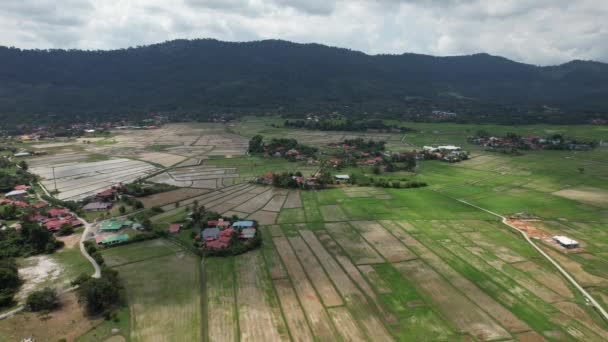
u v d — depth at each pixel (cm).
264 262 8162
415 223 10388
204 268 7912
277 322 6050
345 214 11162
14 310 6381
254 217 10975
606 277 7475
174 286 7175
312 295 6850
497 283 7256
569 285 7181
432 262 8112
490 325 5997
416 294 6875
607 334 5791
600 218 10738
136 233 9812
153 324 6022
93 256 8431
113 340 5647
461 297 6781
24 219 10344
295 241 9262
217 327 5928
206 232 9538
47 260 8312
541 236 9494
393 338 5675
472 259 8244
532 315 6247
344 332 5803
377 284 7219
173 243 9281
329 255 8488
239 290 7031
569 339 5675
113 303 6531
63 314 6281
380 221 10562
